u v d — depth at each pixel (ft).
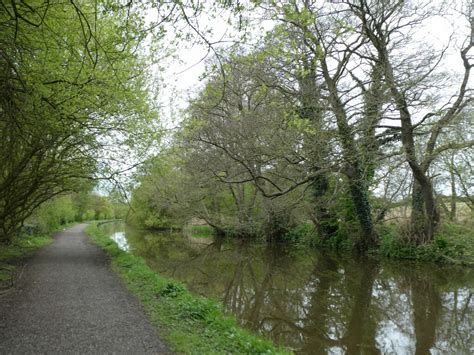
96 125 44.86
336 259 72.43
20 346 19.66
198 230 157.17
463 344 29.84
